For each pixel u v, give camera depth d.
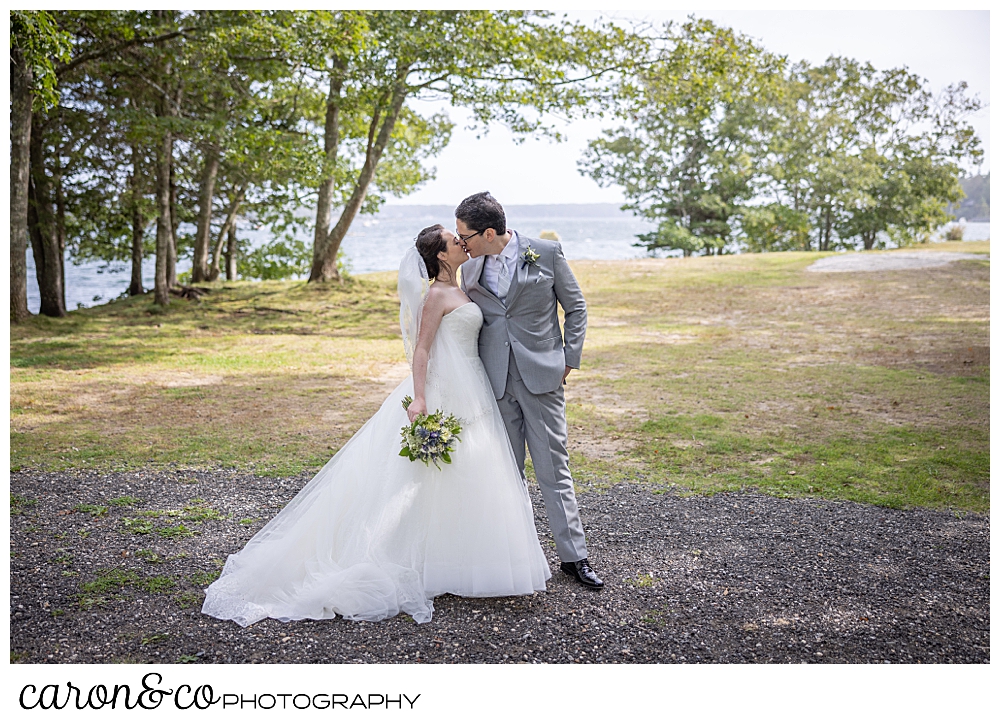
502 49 13.45
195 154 16.08
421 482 3.22
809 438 5.82
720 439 5.82
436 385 3.29
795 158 29.34
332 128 16.30
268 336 11.91
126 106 13.83
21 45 8.89
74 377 8.45
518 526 3.22
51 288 13.44
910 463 5.15
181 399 7.37
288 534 3.26
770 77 15.48
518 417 3.46
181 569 3.47
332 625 2.96
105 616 3.01
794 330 11.46
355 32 11.60
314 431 6.15
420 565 3.18
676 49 14.28
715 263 20.38
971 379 7.78
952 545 3.80
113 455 5.38
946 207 31.84
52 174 14.44
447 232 3.44
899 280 15.89
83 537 3.85
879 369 8.47
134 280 17.33
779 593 3.27
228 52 12.99
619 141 29.84
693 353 9.80
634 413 6.70
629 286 17.03
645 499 4.55
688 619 3.04
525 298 3.38
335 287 16.59
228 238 22.69
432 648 2.81
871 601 3.19
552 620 3.03
